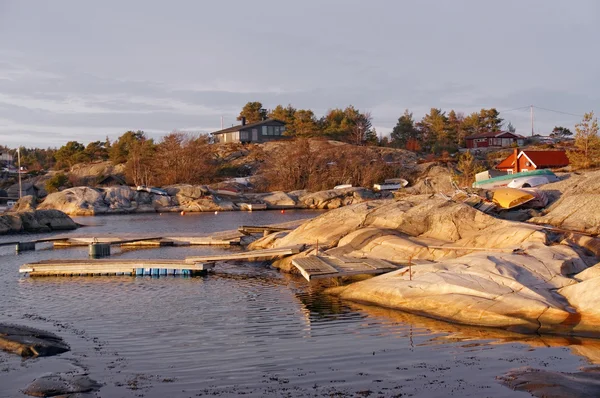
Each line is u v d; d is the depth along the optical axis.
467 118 145.38
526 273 25.09
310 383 16.89
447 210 36.25
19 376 17.48
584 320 21.23
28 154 182.00
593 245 29.17
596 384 16.14
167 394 16.16
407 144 133.00
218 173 114.25
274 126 136.50
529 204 38.78
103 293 30.50
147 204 93.19
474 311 22.86
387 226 37.41
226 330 22.84
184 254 44.97
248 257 37.81
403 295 25.47
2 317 25.36
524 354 19.02
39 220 66.38
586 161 62.34
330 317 24.41
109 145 151.38
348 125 135.50
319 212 84.81
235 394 16.12
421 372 17.58
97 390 16.41
